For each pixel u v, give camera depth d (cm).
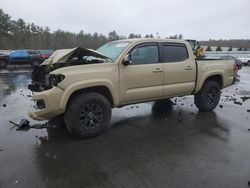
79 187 392
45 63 636
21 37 7612
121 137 587
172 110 818
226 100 997
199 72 753
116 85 601
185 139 575
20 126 645
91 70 571
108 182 404
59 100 543
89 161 473
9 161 473
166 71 680
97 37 7312
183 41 733
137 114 770
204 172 430
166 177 416
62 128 645
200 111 806
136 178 414
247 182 401
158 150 518
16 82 1575
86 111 572
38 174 429
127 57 604
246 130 632
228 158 480
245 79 1820
